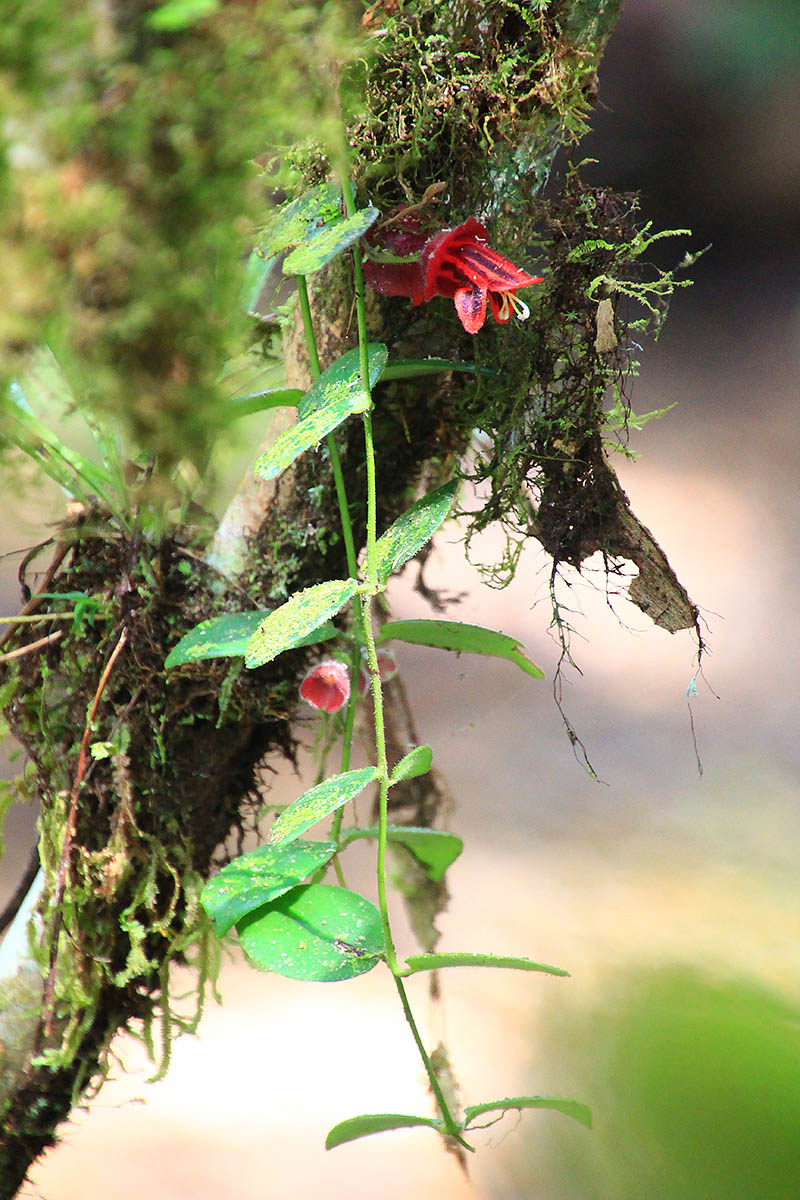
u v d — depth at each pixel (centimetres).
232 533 140
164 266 129
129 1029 142
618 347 139
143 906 140
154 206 129
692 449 552
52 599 140
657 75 654
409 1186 191
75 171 128
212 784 141
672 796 309
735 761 327
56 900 139
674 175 704
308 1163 194
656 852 274
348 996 243
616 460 535
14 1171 142
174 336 130
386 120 136
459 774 324
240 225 131
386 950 136
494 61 137
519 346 139
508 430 139
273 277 141
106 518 139
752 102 658
